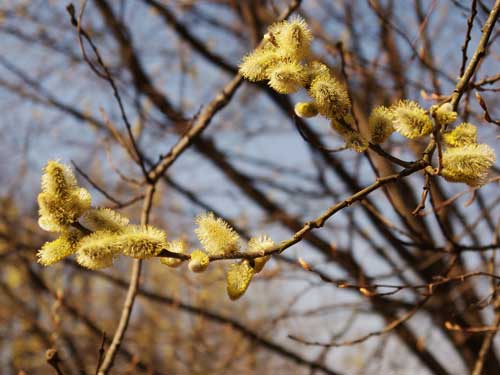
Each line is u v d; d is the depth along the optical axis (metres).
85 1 4.54
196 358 8.23
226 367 7.88
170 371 8.63
